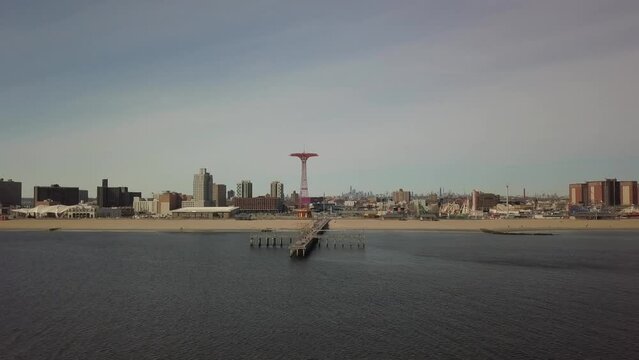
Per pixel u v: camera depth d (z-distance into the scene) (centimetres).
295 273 9938
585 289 8062
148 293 7925
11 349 5150
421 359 4866
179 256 13000
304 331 5769
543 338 5472
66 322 6162
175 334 5659
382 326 5956
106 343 5344
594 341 5362
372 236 19512
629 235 19562
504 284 8544
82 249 14938
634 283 8581
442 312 6588
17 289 8294
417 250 14188
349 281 8944
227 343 5344
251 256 12938
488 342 5344
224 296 7669
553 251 13725
